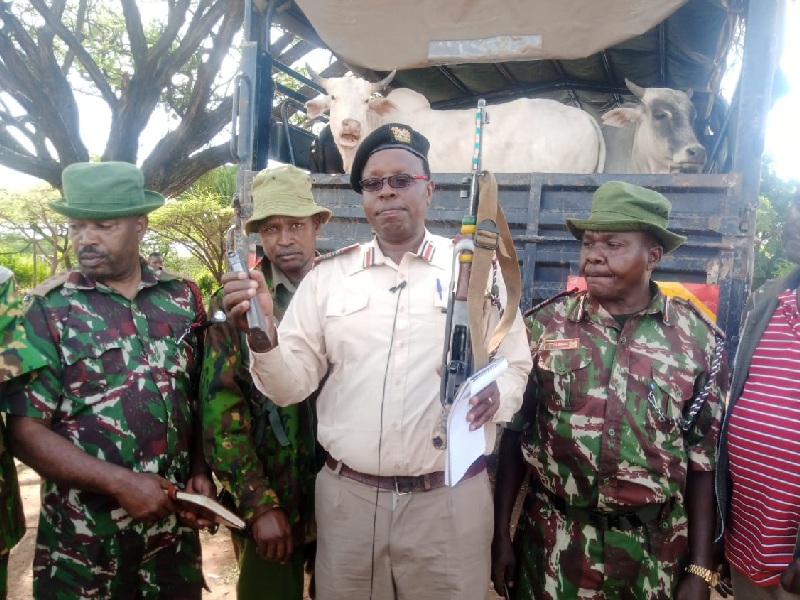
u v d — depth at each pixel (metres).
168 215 15.16
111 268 2.06
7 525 1.98
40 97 8.45
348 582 1.95
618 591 2.00
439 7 3.83
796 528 1.91
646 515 1.99
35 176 9.14
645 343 2.03
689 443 2.09
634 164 4.72
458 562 1.91
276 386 1.84
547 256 3.19
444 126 4.52
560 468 2.05
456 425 1.58
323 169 4.95
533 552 2.14
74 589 1.99
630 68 5.41
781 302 2.03
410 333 1.92
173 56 8.50
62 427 1.97
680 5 3.47
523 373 1.96
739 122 3.05
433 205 3.43
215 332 2.18
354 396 1.92
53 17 8.08
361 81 4.42
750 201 2.99
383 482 1.92
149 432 2.05
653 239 2.04
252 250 3.77
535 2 3.68
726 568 2.34
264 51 4.12
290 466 2.33
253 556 2.43
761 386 1.98
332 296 1.99
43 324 1.97
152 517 1.95
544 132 4.36
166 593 2.15
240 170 3.90
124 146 8.68
